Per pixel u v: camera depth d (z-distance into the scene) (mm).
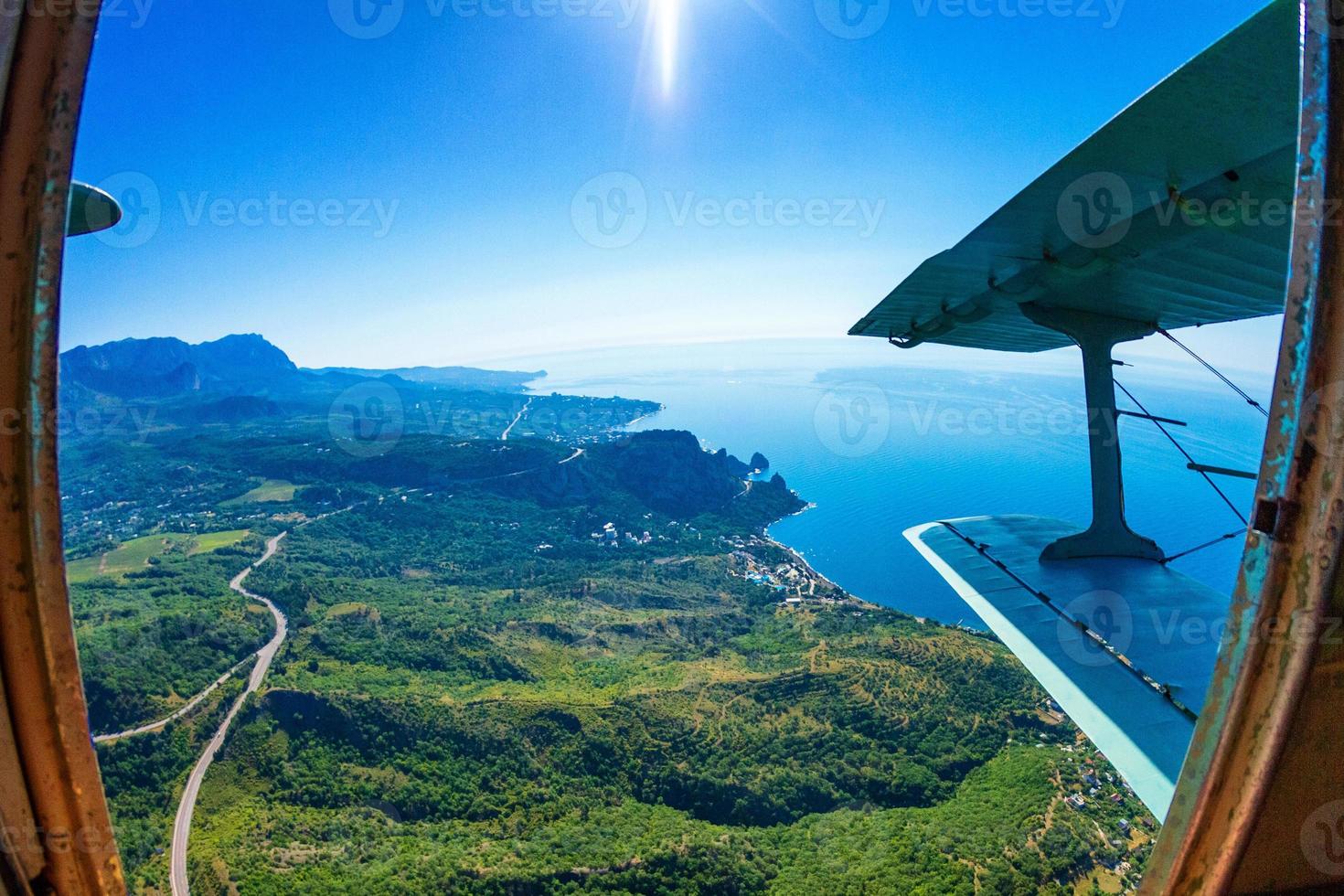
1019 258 6035
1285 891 1472
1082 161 4133
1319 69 1211
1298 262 1270
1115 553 6867
